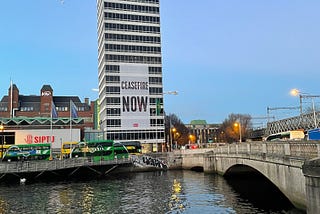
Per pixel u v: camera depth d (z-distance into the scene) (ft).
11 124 309.22
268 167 99.19
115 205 108.47
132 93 358.43
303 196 71.87
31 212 100.12
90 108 568.00
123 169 248.73
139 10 372.79
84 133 337.31
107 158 239.09
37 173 200.85
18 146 238.68
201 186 146.82
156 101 366.02
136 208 101.86
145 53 369.09
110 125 347.15
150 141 357.41
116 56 358.23
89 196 130.93
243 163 134.51
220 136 578.25
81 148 255.29
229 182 157.89
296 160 75.10
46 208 106.22
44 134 301.84
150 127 359.87
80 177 225.15
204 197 116.67
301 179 72.74
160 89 370.32
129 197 124.77
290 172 79.82
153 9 379.14
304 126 225.56
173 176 205.46
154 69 370.53
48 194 139.33
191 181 168.55
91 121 540.52
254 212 86.99
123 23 365.20
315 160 47.52
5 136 292.40
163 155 264.93
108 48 356.79
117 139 347.36
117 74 355.97
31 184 183.93
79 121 330.34
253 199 108.88
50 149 240.73
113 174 241.35
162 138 362.53
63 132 306.55
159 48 375.66
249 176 171.01
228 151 163.43
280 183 87.56
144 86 363.76
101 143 257.55
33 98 559.38
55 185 176.65
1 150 252.62
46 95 538.06
